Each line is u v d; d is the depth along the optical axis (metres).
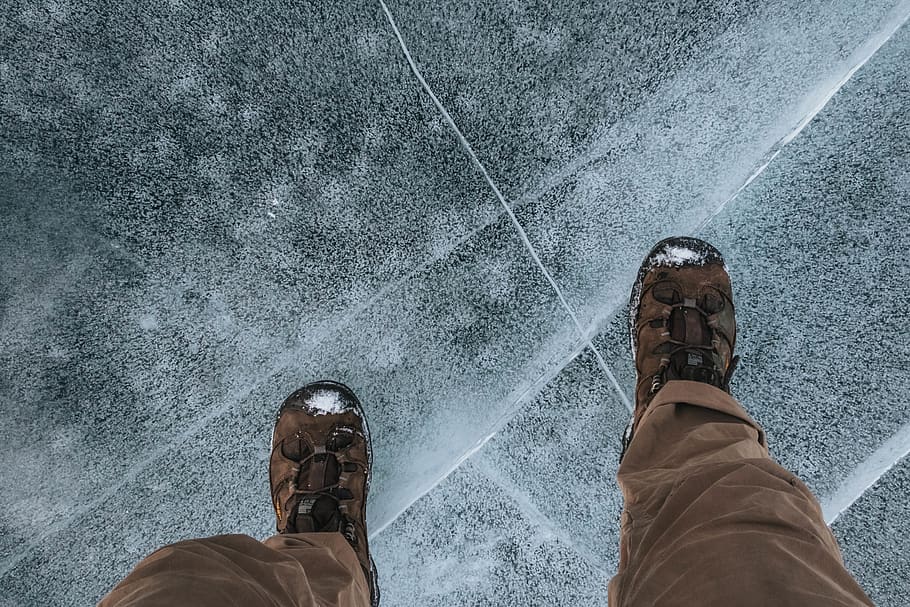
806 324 1.04
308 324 1.07
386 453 1.05
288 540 0.86
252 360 1.07
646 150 1.07
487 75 1.08
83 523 1.04
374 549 1.03
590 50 1.08
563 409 1.05
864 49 1.06
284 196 1.08
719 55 1.07
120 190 1.08
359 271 1.07
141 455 1.05
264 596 0.61
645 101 1.07
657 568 0.59
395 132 1.08
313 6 1.10
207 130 1.09
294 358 1.07
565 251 1.06
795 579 0.52
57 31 1.11
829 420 1.02
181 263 1.08
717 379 0.96
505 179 1.07
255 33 1.10
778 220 1.05
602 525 1.02
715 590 0.53
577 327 1.06
